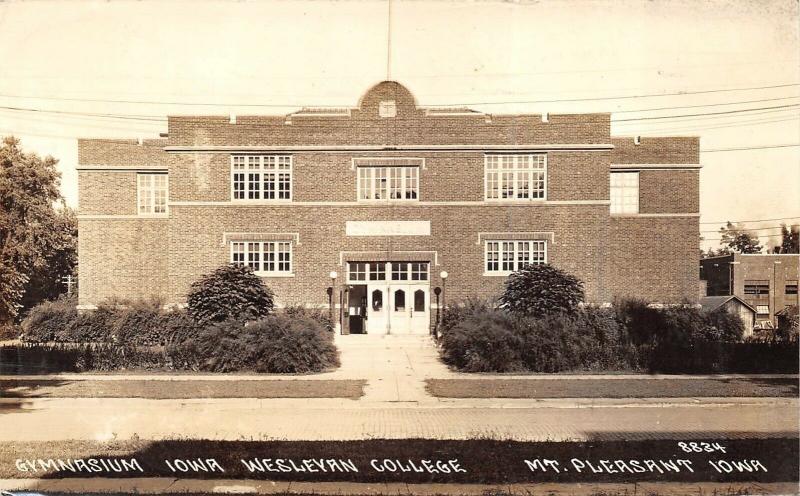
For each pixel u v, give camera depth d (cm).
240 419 1587
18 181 4444
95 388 1959
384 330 3016
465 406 1739
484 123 3050
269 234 3038
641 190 3269
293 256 3036
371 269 3050
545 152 3044
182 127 3053
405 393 1884
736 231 4672
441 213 3038
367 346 2758
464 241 3028
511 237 3022
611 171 3281
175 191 3047
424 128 3056
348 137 3061
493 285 3014
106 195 3469
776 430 1438
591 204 3022
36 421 1558
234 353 2316
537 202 3027
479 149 3045
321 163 3061
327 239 3042
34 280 4991
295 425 1509
